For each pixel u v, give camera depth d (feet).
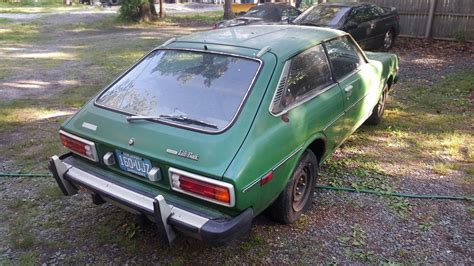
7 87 26.58
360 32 31.73
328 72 11.94
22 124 19.21
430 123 18.51
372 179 13.39
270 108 8.90
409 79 26.89
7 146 16.47
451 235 10.45
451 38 40.98
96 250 9.97
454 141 16.43
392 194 12.39
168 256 9.71
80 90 25.45
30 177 13.83
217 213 8.03
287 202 10.23
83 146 9.65
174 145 8.27
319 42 11.78
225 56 9.96
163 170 8.38
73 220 11.22
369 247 9.98
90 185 9.30
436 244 10.10
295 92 10.07
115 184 9.18
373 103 15.65
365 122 18.15
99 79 28.81
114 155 9.18
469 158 14.94
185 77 9.93
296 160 9.78
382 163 14.60
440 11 40.93
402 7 43.14
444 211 11.55
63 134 10.14
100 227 10.87
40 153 15.76
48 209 11.79
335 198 12.21
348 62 13.56
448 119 19.01
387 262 9.44
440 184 13.08
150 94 9.84
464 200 12.10
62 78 29.19
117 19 70.38
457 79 26.40
